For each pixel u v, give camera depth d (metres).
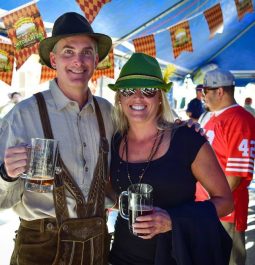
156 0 4.55
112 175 1.89
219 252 1.62
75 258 1.72
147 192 1.52
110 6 4.30
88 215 1.76
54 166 1.50
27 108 1.75
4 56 2.68
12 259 1.82
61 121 1.79
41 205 1.71
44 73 3.15
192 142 1.75
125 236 1.80
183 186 1.75
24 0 3.16
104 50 2.08
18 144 1.62
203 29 6.75
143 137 1.84
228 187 1.77
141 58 1.83
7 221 5.06
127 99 1.83
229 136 2.80
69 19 1.79
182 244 1.57
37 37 2.62
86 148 1.82
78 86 1.80
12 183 1.57
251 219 5.39
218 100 2.98
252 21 7.73
